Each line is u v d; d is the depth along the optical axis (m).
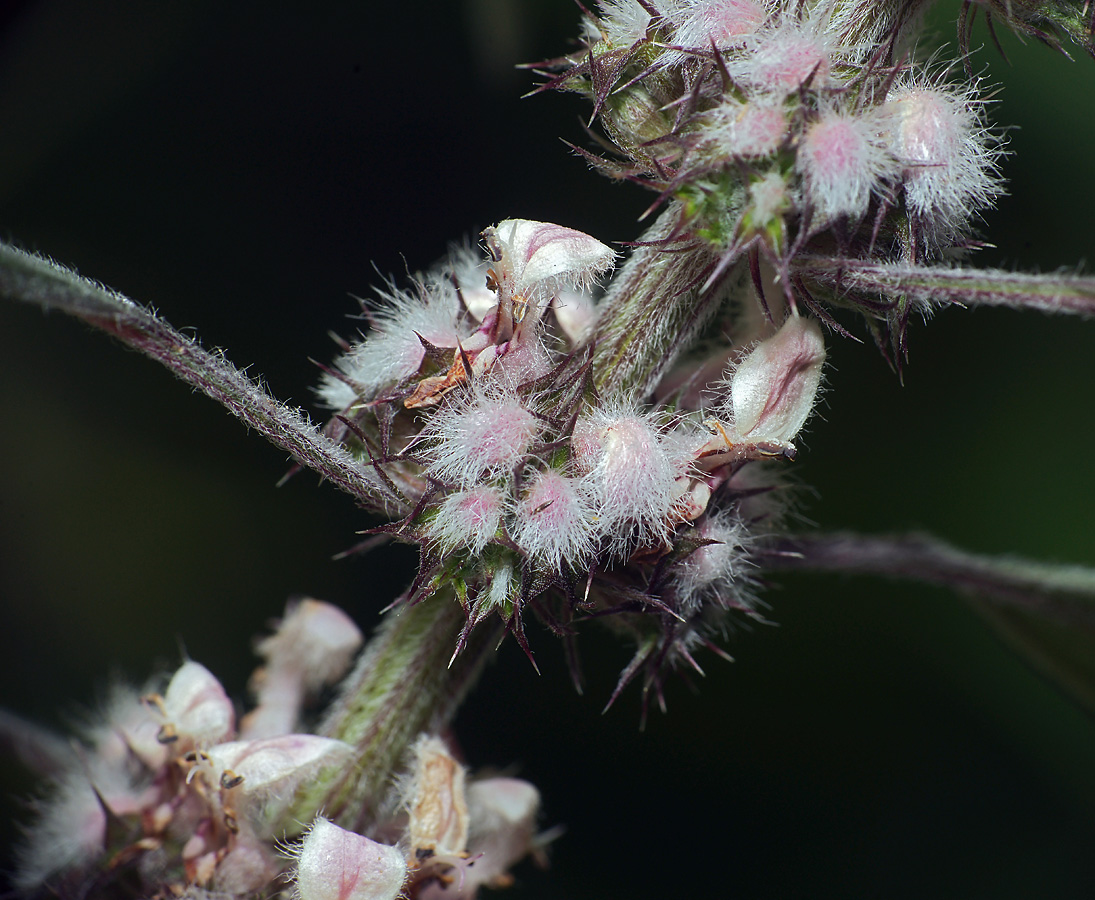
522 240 0.18
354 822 0.19
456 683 0.19
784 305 0.18
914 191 0.18
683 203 0.18
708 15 0.18
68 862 0.20
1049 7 0.18
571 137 0.23
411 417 0.18
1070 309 0.17
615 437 0.18
